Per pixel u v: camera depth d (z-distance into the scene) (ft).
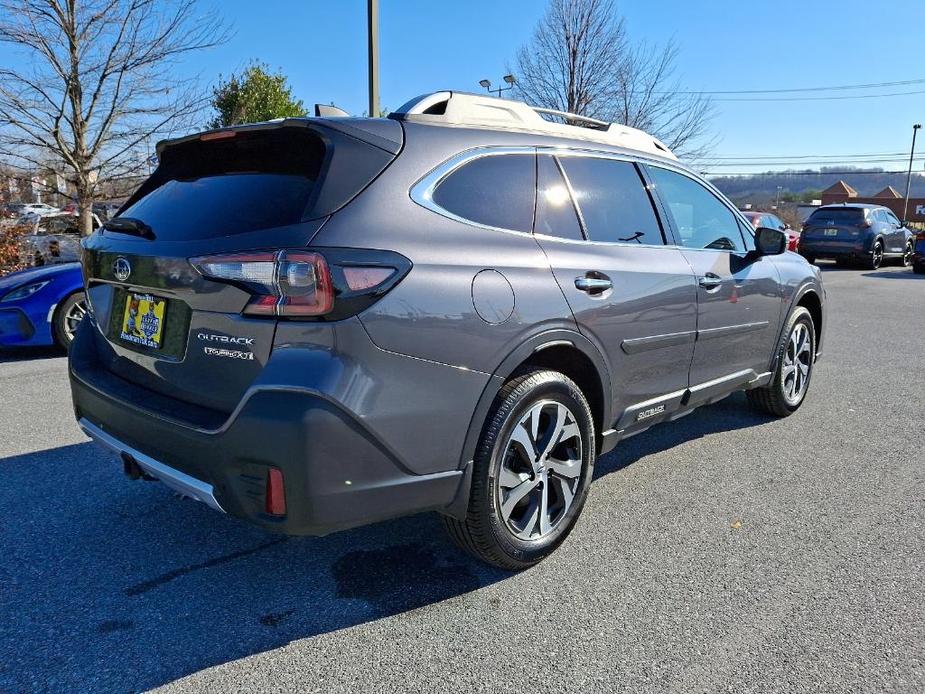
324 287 7.25
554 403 9.55
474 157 9.34
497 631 8.32
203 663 7.72
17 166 41.32
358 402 7.38
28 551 10.14
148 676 7.49
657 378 11.69
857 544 10.47
